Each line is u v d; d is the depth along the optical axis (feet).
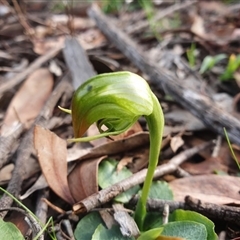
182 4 1.13
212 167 0.55
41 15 1.11
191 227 0.41
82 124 0.33
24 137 0.54
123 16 1.14
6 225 0.40
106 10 1.19
